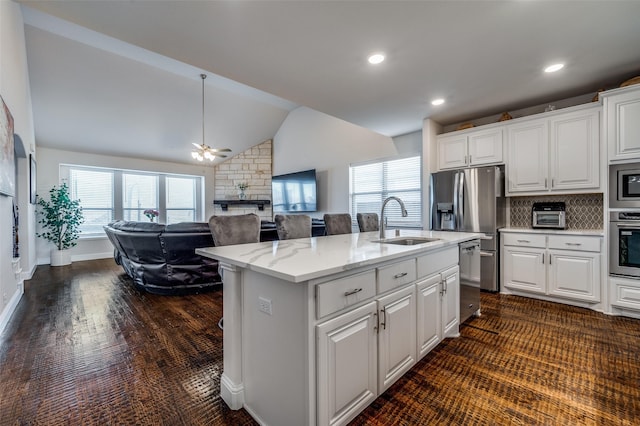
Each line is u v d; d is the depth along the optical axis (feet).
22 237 14.26
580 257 9.79
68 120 17.08
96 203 21.33
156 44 7.53
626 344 7.22
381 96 11.03
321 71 9.05
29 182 14.62
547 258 10.48
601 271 9.41
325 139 20.62
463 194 12.26
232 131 22.61
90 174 21.11
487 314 9.40
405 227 16.47
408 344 5.84
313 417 3.92
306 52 7.95
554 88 10.39
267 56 8.15
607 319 8.84
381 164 17.65
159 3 5.99
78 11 6.24
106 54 13.87
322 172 20.85
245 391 5.04
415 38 7.36
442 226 12.89
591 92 10.73
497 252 11.68
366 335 4.76
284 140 24.06
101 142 19.63
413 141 15.94
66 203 18.37
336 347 4.19
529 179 11.24
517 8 6.28
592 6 6.21
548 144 10.81
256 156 25.38
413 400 5.18
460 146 13.15
